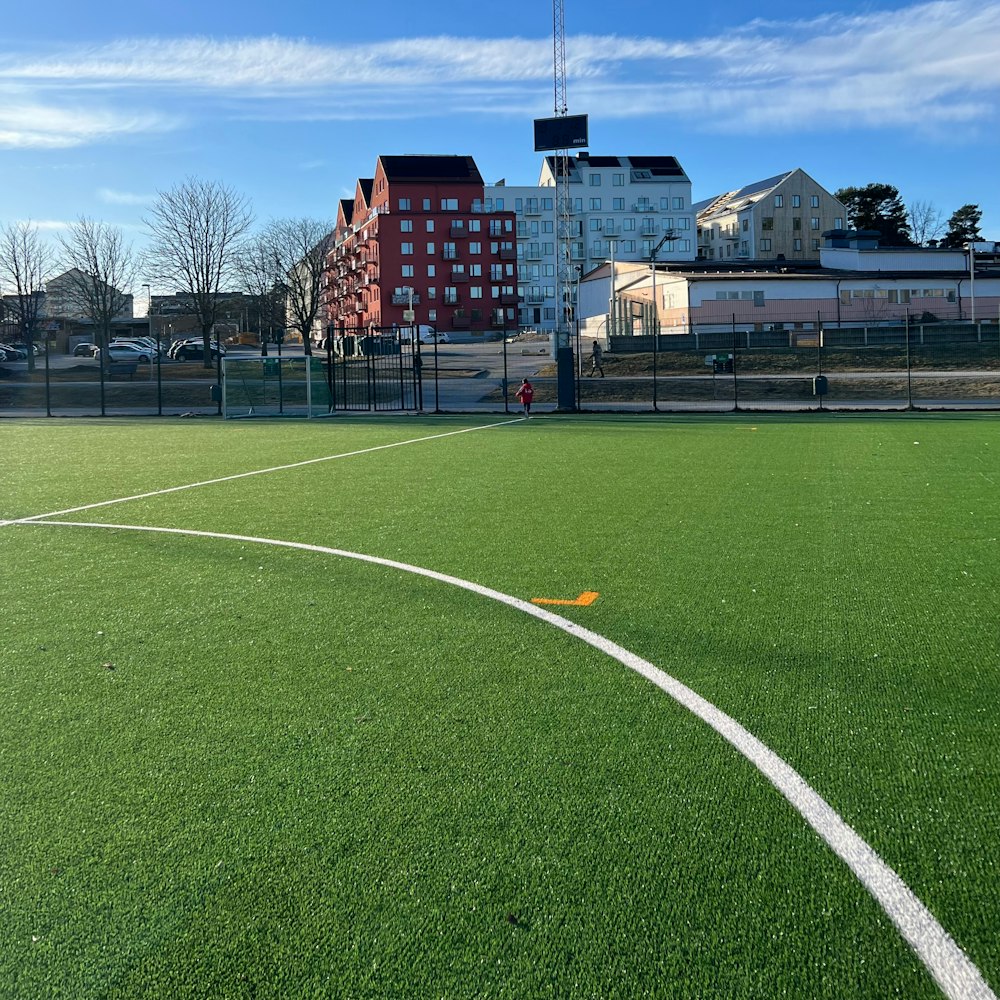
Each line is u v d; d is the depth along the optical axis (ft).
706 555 27.27
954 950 9.55
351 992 9.09
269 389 114.11
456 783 13.19
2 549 29.35
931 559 26.37
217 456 57.36
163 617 21.66
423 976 9.28
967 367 137.18
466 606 22.16
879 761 13.76
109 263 185.57
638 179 357.00
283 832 11.92
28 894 10.67
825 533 30.32
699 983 9.14
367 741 14.65
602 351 168.66
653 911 10.22
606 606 21.99
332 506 37.06
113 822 12.25
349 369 140.05
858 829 11.86
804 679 17.12
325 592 23.67
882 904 10.30
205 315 170.60
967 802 12.52
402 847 11.52
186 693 16.81
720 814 12.26
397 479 45.09
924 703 15.93
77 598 23.43
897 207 364.17
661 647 18.99
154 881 10.88
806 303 199.93
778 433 68.80
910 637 19.42
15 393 133.08
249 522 33.68
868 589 23.22
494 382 135.13
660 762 13.78
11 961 9.57
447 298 311.06
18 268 209.67
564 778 13.30
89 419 99.66
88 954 9.67
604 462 51.34
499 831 11.87
